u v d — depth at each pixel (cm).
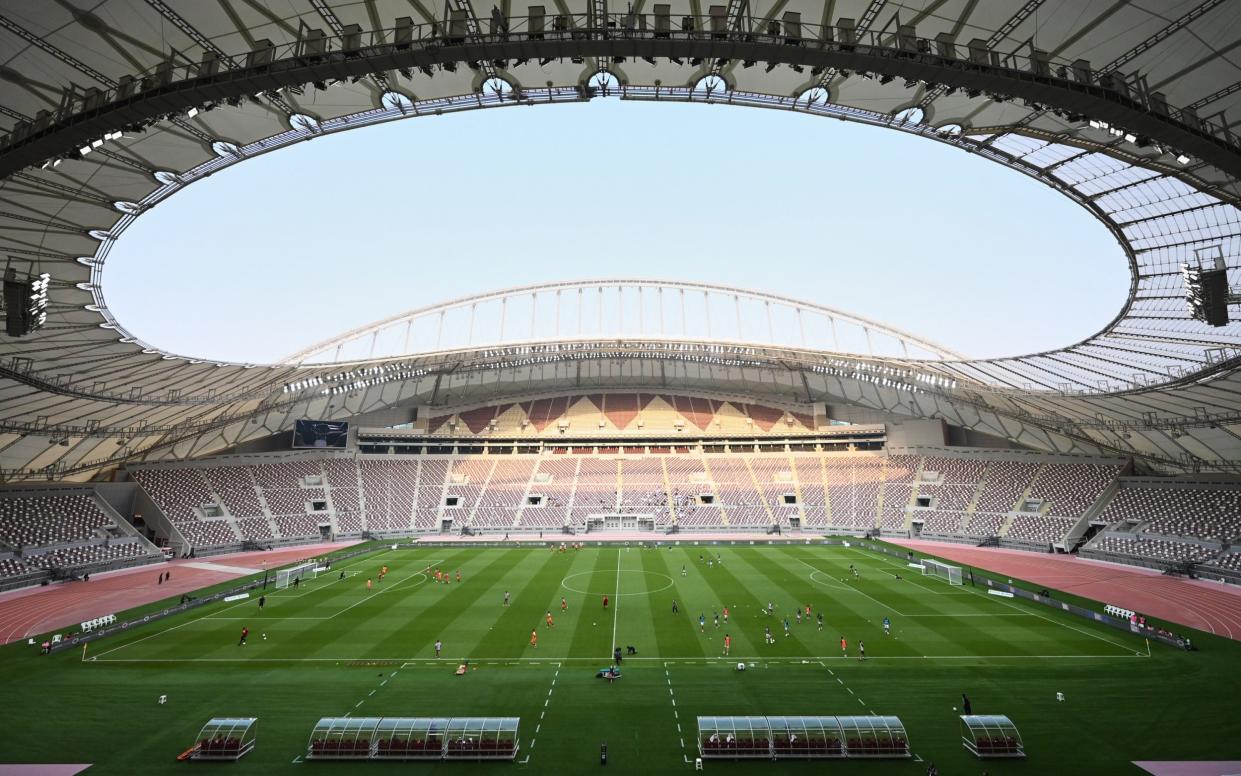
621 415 10556
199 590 4822
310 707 2455
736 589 4650
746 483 9119
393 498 8769
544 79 2284
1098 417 6238
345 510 8356
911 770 1972
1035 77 1708
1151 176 2944
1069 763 1991
